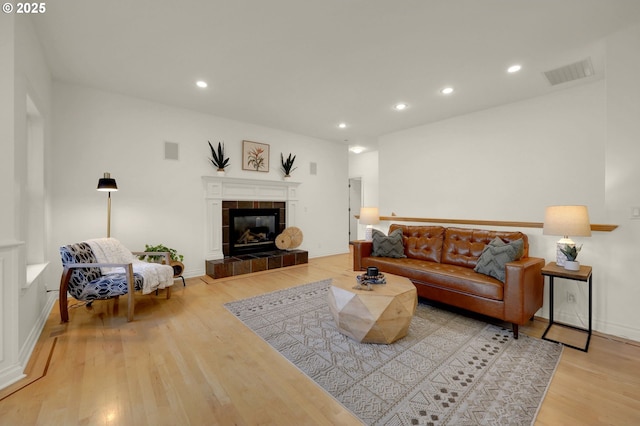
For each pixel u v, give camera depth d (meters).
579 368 1.93
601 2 1.99
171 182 4.08
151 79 3.22
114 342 2.25
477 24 2.25
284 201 5.52
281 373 1.86
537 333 2.48
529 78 3.18
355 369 1.91
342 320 2.30
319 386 1.73
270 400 1.60
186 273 4.23
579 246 2.53
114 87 3.44
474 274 2.76
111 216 3.60
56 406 1.53
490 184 4.16
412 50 2.62
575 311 2.67
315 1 2.00
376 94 3.63
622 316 2.43
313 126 5.11
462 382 1.77
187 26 2.29
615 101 2.41
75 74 3.10
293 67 2.95
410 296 2.32
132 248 3.77
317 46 2.57
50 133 3.11
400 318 2.21
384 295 2.22
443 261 3.38
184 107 4.14
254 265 4.58
